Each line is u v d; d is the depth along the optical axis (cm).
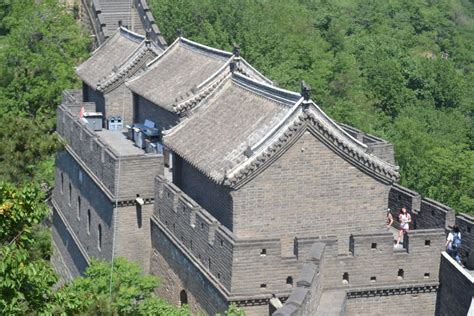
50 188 7650
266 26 12050
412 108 12275
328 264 4688
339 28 14400
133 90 6775
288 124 4794
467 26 17925
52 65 9419
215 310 4691
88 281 4812
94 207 6284
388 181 5016
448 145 10162
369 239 4722
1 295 3039
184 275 5153
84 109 7575
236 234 4822
